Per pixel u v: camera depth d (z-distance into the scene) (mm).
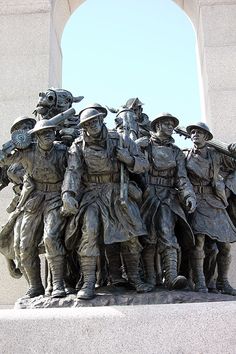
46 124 7129
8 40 11023
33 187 7414
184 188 7441
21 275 8445
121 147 7160
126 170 7172
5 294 9094
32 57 10828
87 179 7254
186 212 7645
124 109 8062
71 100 8617
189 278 7977
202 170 7785
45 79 10633
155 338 5871
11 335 6023
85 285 6773
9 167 8125
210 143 8039
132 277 7105
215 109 10406
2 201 9688
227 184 8227
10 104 10438
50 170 7344
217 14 11258
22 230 7391
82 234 6969
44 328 6020
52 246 7043
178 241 7691
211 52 10914
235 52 10875
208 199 7848
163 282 7523
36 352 5934
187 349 5797
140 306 6148
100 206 7051
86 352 5879
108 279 7727
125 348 5863
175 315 5953
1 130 10234
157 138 7762
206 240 7875
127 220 7008
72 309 6195
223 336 5816
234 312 5918
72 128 8094
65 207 6832
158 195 7523
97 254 6895
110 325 5973
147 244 7395
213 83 10641
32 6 11297
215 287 7977
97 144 7164
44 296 7043
